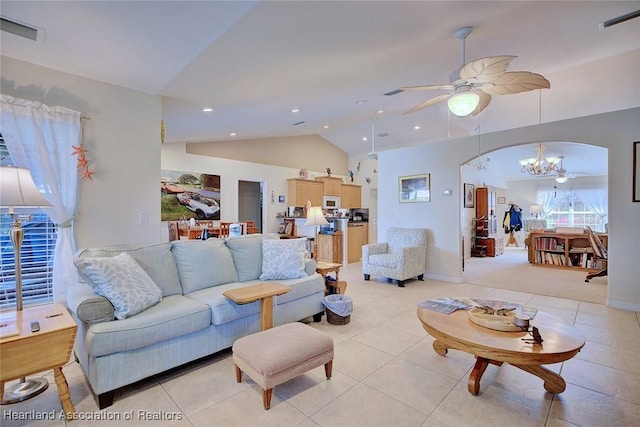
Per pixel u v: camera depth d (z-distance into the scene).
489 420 1.77
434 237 5.36
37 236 2.63
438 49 2.82
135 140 3.09
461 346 1.93
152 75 2.75
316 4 1.77
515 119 5.98
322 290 3.37
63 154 2.62
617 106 5.06
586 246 6.55
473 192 8.45
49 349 1.72
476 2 2.04
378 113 6.06
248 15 1.84
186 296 2.66
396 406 1.90
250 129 5.80
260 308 2.54
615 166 3.72
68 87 2.69
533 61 3.46
